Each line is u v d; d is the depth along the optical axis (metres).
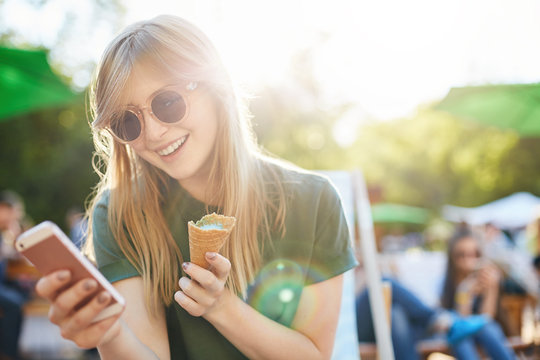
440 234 15.43
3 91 5.77
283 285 1.54
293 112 16.09
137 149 1.38
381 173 28.50
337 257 1.56
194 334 1.50
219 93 1.42
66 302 0.96
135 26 1.40
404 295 3.67
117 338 1.19
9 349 5.59
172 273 1.52
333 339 1.57
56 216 16.36
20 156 16.12
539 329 4.42
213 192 1.51
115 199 1.53
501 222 15.02
